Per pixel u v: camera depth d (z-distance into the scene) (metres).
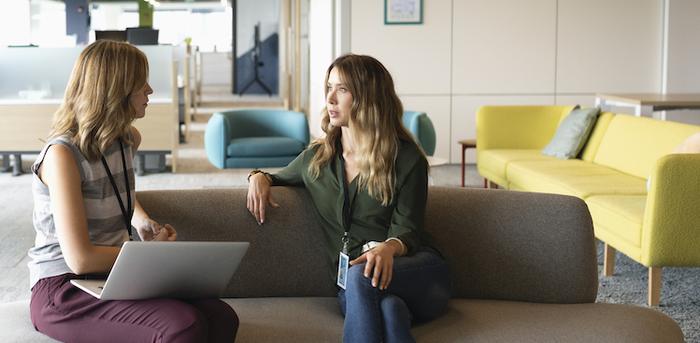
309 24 13.52
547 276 2.93
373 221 2.79
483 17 9.78
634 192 5.25
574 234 2.94
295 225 3.01
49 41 16.44
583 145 6.96
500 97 9.90
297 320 2.68
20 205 7.35
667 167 4.21
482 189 3.07
